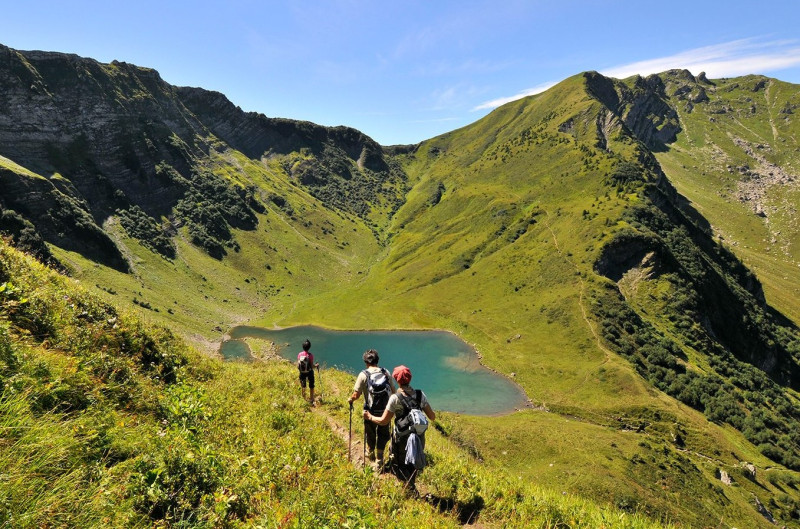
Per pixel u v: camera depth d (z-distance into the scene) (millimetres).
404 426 7109
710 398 105375
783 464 87625
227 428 9961
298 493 6402
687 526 8031
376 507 6324
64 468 4668
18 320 8258
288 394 15875
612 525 7516
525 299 159375
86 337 9648
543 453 67688
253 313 187500
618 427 93750
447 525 6328
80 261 152000
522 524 7059
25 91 199750
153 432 7000
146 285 168000
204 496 5539
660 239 162250
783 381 152625
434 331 157750
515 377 117312
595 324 131500
